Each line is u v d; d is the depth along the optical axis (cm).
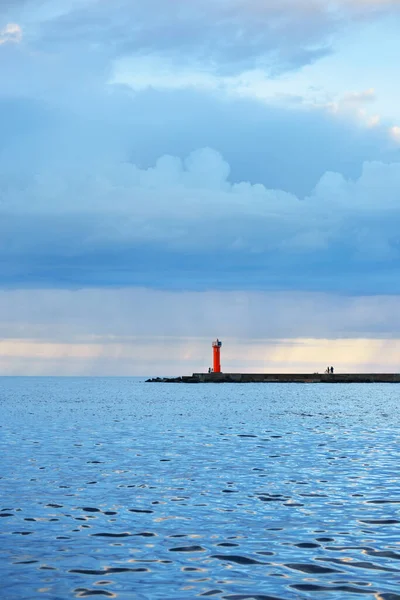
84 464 3219
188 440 4462
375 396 12556
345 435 4872
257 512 2098
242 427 5616
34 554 1616
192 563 1544
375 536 1789
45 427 5562
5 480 2714
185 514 2069
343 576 1442
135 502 2258
